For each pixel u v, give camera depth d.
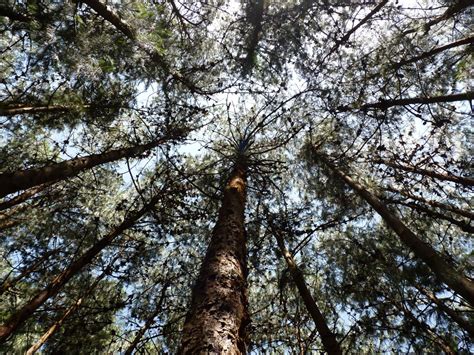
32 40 4.30
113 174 8.31
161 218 6.77
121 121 6.69
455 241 7.29
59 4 3.85
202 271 3.49
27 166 6.40
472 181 6.52
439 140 6.98
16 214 7.10
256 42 7.89
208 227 7.95
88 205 7.79
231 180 6.88
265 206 8.32
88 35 4.12
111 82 5.98
